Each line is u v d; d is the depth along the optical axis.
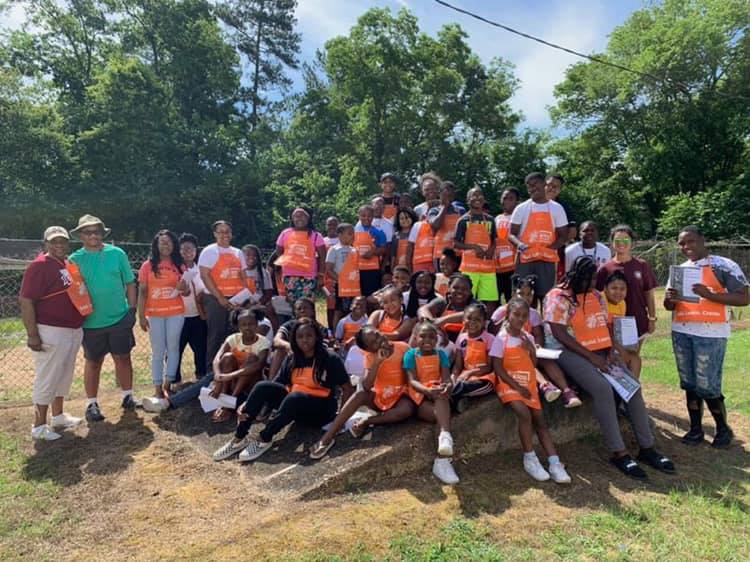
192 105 28.48
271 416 5.20
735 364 8.26
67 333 5.37
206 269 6.30
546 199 6.08
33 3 28.88
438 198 7.41
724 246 18.09
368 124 29.89
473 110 30.61
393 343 4.93
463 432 4.70
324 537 3.51
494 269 6.36
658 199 31.19
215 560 3.30
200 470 4.64
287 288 6.82
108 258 5.82
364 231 7.54
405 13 29.56
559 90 32.16
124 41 29.44
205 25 27.80
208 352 6.42
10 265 12.83
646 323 5.66
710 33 26.67
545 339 5.30
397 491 4.19
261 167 26.92
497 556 3.32
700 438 5.42
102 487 4.35
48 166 24.75
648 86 28.70
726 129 27.61
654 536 3.61
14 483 4.42
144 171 24.77
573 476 4.59
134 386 7.12
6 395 7.04
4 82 23.72
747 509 4.05
